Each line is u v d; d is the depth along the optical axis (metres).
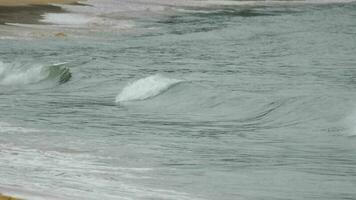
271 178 35.88
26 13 141.75
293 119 52.06
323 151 42.06
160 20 147.25
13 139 45.00
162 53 96.06
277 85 66.94
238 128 50.25
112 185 33.66
